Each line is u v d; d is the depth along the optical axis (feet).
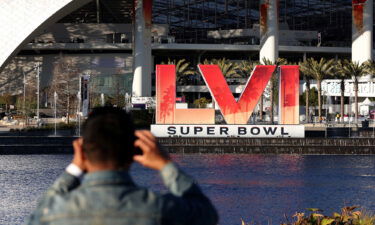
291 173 138.10
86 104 201.36
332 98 369.30
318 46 387.55
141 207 8.70
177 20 424.87
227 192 111.55
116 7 350.02
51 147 170.81
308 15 427.74
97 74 371.76
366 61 313.12
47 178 128.16
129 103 310.45
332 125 250.57
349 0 412.16
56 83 320.91
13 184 119.44
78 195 8.73
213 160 159.63
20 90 373.20
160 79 173.88
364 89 313.53
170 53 385.09
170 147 169.78
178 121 173.68
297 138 172.24
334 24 427.74
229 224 81.71
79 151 9.29
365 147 173.78
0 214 88.63
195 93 389.19
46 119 291.38
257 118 311.27
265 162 156.97
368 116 302.45
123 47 360.89
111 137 8.96
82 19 383.86
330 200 104.22
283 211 92.68
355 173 138.92
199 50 372.17
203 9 406.00
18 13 276.41
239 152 170.81
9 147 170.09
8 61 278.05
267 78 173.58
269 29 341.21
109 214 8.58
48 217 8.58
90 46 360.48
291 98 174.19
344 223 27.14
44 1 277.23
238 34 382.01
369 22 339.77
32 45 357.41
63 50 371.56
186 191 9.20
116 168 9.04
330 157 169.99
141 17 326.24
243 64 330.95
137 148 9.20
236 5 407.23
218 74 173.37
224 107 173.68
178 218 8.82
